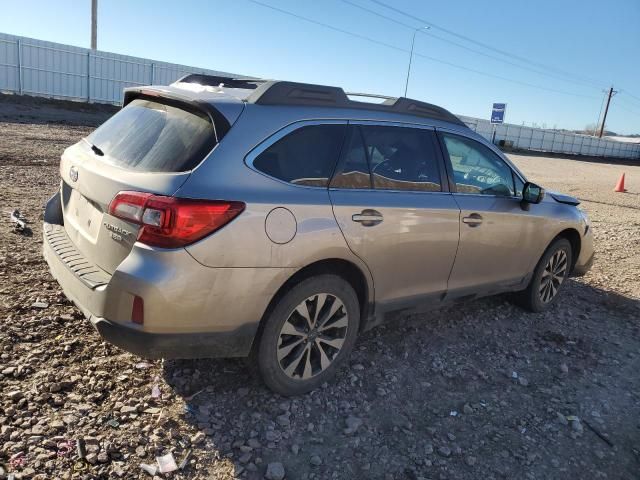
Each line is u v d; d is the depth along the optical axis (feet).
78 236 10.84
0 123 61.36
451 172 13.04
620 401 12.19
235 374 11.34
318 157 10.52
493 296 17.98
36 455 8.47
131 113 11.22
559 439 10.53
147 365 11.35
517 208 14.69
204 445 9.22
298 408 10.55
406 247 11.72
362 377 11.95
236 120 9.61
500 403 11.57
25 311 12.87
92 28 101.09
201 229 8.72
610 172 116.98
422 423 10.58
